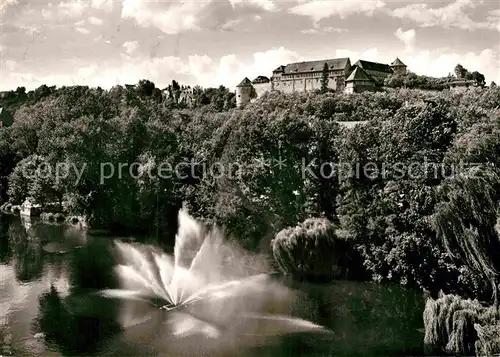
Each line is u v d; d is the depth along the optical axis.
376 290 67.56
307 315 57.38
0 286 66.12
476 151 64.06
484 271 58.16
